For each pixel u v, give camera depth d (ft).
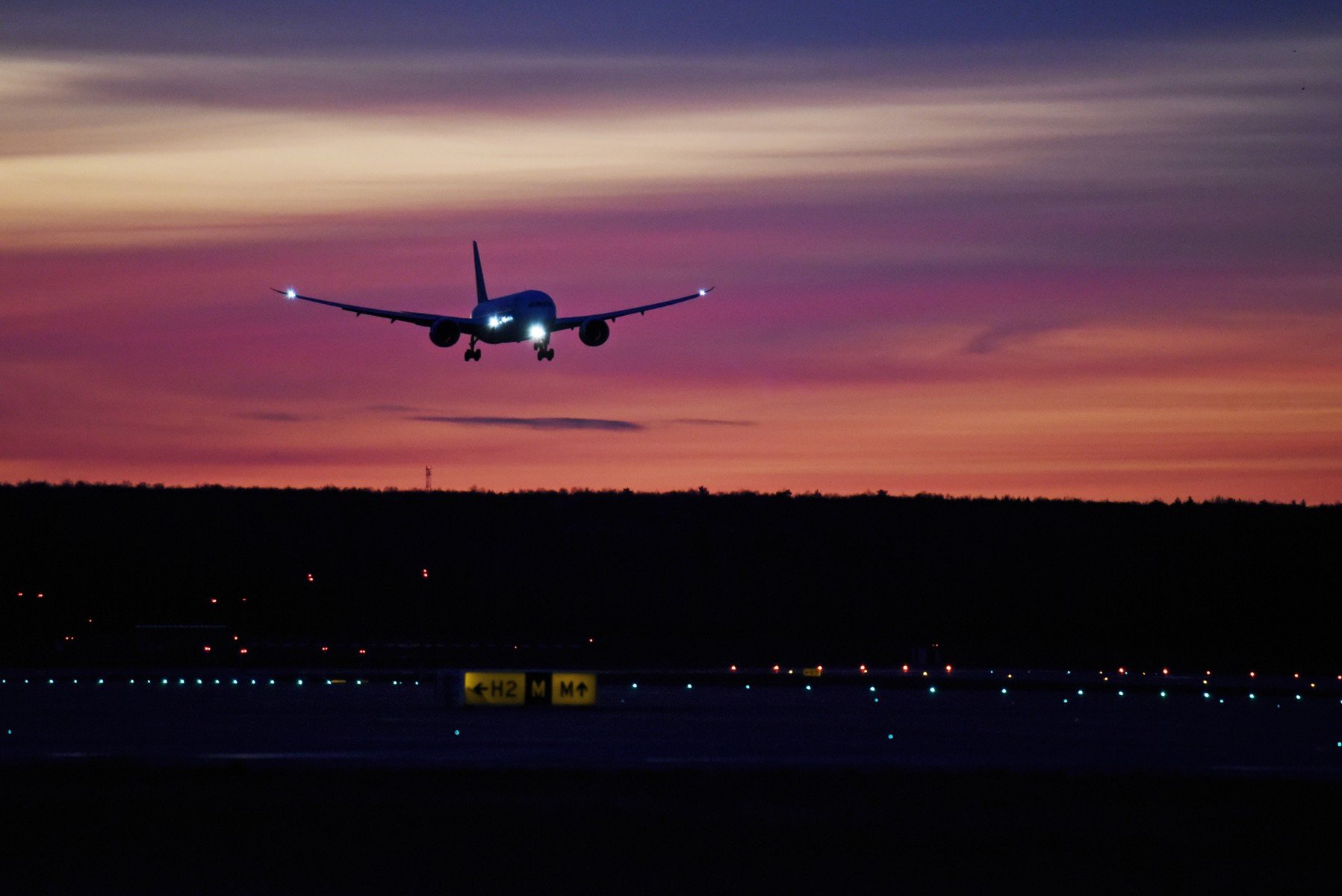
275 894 110.11
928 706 260.62
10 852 120.37
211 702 252.83
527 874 115.55
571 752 177.06
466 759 169.48
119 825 128.88
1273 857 122.83
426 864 117.80
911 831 129.59
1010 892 112.98
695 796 143.13
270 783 147.84
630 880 114.21
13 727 204.13
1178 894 113.19
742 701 268.21
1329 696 299.99
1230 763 173.47
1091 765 169.48
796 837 126.82
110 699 258.57
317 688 291.38
